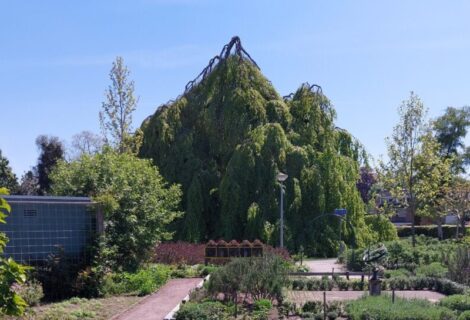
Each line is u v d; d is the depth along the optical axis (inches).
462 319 423.2
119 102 1177.4
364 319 434.0
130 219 666.8
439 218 1624.0
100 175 690.2
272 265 532.1
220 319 447.2
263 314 466.3
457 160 2094.0
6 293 157.1
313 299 564.7
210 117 1248.8
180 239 1135.6
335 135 1247.5
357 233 1130.0
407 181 1050.7
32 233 536.4
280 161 1149.7
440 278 679.7
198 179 1180.5
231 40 1328.7
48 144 1827.0
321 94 1270.9
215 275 514.0
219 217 1181.7
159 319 465.4
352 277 758.5
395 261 855.1
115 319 466.9
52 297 537.3
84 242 590.2
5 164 1723.7
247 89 1257.4
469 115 2204.7
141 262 705.6
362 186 1967.3
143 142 1268.5
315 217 1128.8
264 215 1103.0
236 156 1152.2
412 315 422.0
